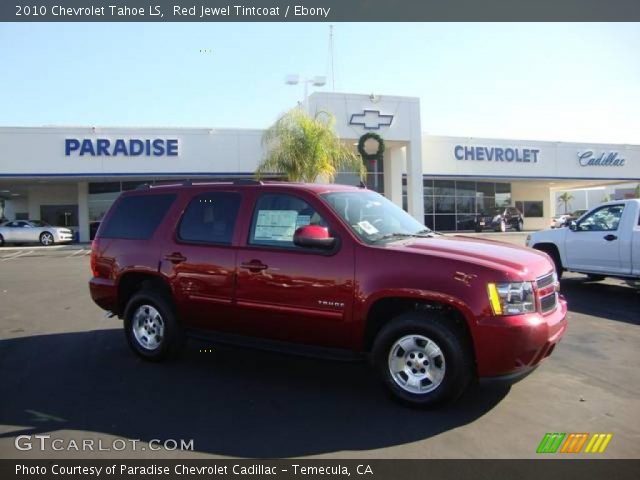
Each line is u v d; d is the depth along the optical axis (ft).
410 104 90.58
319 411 14.37
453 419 13.70
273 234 16.42
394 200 97.60
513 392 15.61
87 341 22.18
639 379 16.79
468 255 14.26
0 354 20.18
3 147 83.87
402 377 14.56
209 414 14.20
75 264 56.54
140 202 20.01
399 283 14.03
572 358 19.07
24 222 91.40
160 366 18.60
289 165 74.79
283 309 15.76
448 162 106.01
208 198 18.19
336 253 15.10
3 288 38.04
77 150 85.56
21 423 13.66
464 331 14.02
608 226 32.40
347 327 14.84
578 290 34.17
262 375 17.54
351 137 87.45
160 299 18.61
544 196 137.69
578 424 13.39
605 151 118.32
